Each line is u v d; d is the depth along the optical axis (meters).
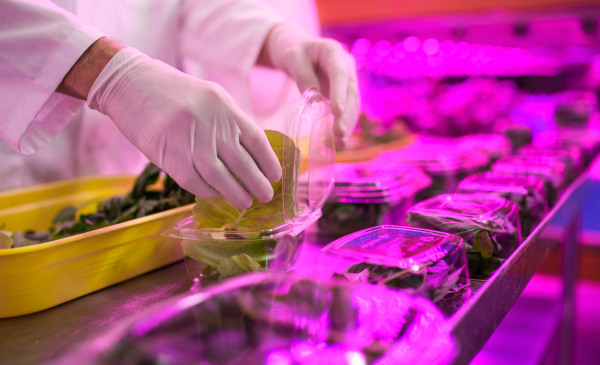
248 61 1.01
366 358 0.44
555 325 1.26
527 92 2.13
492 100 1.88
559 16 1.49
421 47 2.02
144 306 0.56
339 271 0.49
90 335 0.51
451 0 1.57
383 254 0.49
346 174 0.78
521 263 0.57
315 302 0.47
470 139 1.43
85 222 0.68
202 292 0.44
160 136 0.58
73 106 0.70
